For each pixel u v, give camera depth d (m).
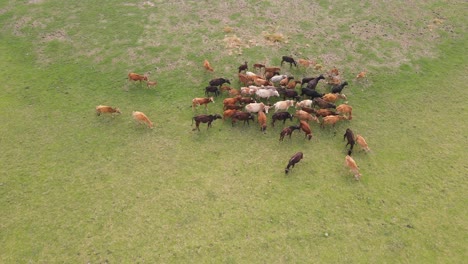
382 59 25.97
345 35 28.27
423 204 16.55
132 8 30.88
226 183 17.25
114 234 15.09
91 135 19.75
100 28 28.30
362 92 23.16
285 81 22.58
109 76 23.91
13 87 22.75
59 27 28.23
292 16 30.44
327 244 14.82
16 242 14.76
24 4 30.78
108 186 17.08
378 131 20.38
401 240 15.05
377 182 17.50
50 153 18.69
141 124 20.48
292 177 17.64
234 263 14.10
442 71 25.08
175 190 16.91
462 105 22.33
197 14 30.34
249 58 25.72
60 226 15.37
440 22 29.92
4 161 18.19
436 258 14.48
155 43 26.92
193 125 20.47
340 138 19.88
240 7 31.42
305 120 20.50
